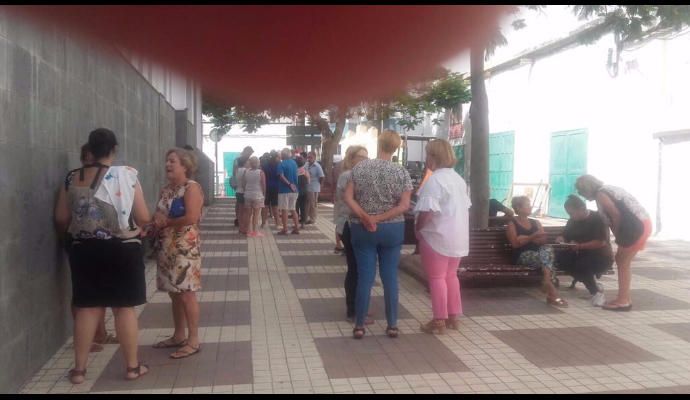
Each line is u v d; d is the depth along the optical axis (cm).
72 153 585
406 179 603
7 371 439
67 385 484
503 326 656
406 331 637
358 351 575
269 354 565
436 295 623
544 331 639
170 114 1391
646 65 1561
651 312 715
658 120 1525
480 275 752
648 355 566
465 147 2534
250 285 858
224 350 575
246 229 1406
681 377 512
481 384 496
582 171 1812
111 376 506
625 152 1634
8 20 434
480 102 919
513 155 2225
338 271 962
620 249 715
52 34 522
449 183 612
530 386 493
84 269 482
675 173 1477
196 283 550
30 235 482
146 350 574
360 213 591
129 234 489
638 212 704
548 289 744
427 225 618
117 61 785
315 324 662
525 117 2142
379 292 809
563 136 1916
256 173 1374
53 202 533
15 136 449
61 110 552
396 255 616
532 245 776
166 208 542
